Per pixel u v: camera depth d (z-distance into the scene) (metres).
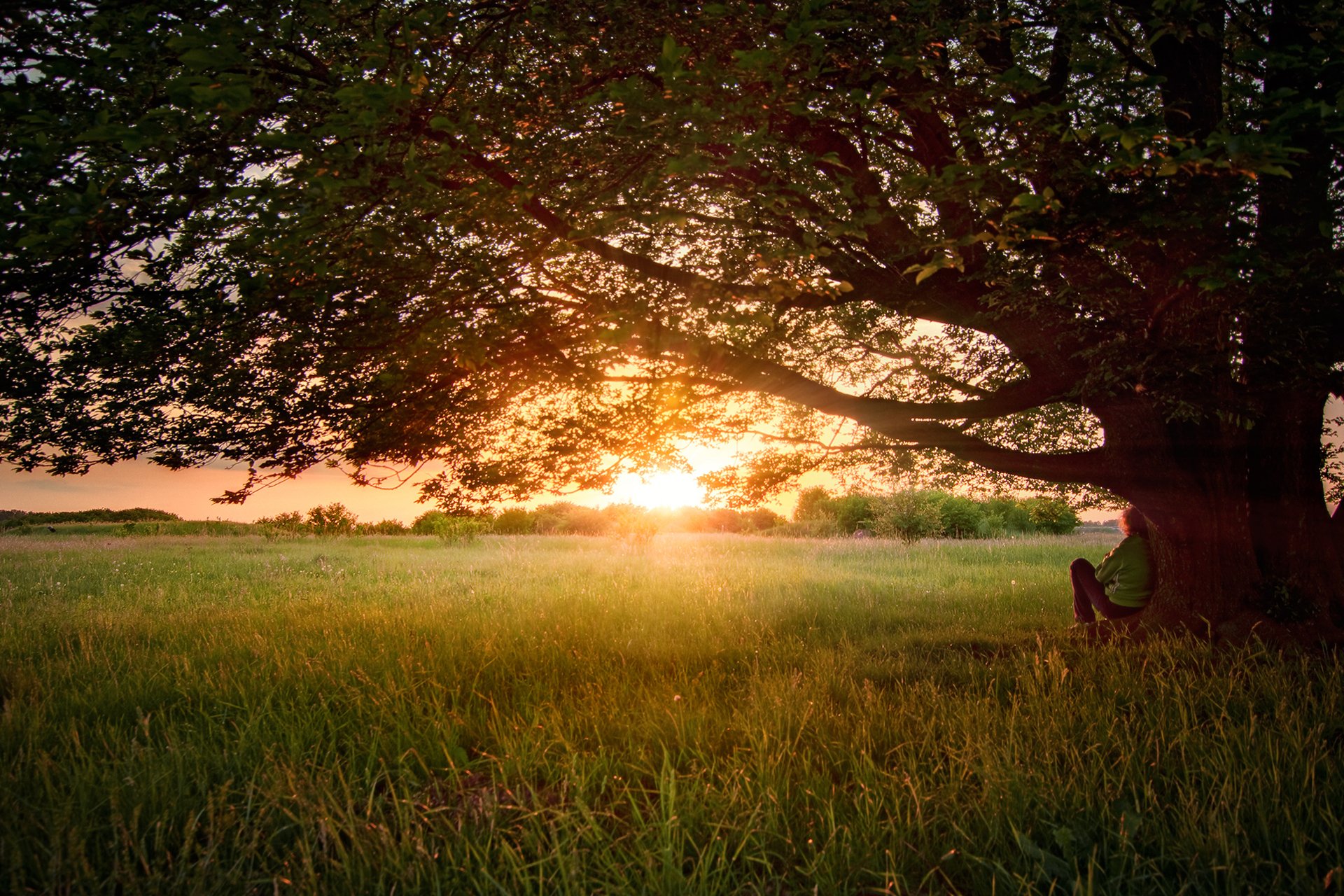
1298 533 6.13
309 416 5.75
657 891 2.56
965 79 5.47
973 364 7.61
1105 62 4.25
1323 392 5.83
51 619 8.53
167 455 5.69
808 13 3.62
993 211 4.43
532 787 3.34
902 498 26.06
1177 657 5.56
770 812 2.96
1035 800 3.18
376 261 4.93
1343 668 5.11
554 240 4.87
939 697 4.63
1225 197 4.06
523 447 6.52
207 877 2.69
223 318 5.17
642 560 15.95
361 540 23.62
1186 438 5.96
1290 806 3.09
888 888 2.59
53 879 2.62
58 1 4.00
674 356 5.02
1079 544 20.50
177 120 3.34
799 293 5.02
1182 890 2.40
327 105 4.29
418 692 5.15
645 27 4.84
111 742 4.20
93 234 4.10
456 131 3.65
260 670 5.69
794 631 7.42
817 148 5.38
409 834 2.85
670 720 4.29
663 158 4.27
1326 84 4.09
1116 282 5.17
